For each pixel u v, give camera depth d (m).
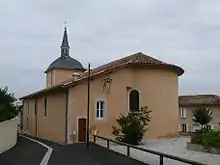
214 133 24.34
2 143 20.98
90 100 29.92
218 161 17.59
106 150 21.75
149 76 31.86
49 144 27.16
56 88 30.81
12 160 16.94
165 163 16.39
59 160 17.00
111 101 30.62
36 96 40.41
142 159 17.80
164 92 32.41
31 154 19.75
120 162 16.19
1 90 29.05
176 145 26.06
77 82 29.59
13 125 25.25
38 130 39.44
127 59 32.69
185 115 56.44
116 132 28.80
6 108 26.11
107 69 30.47
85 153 20.11
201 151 22.20
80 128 29.56
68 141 29.19
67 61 60.56
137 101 31.53
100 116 30.31
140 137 27.52
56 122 32.22
